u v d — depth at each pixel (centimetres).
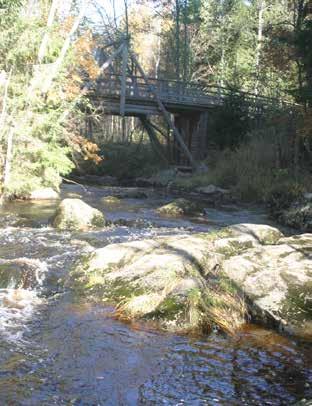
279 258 742
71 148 1903
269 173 1970
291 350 520
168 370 471
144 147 3359
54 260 821
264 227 977
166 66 4572
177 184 2266
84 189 1978
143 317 585
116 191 2056
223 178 2159
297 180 1759
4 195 1522
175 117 3077
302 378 462
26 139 1523
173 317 573
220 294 627
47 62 1639
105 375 459
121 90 2494
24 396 416
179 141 2652
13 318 586
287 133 2103
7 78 1462
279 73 3164
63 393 425
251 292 624
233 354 508
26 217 1273
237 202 1847
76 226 1141
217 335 553
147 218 1337
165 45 5003
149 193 2030
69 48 1744
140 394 428
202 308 586
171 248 780
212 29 4231
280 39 2231
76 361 483
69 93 1808
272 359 499
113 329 559
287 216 1401
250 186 1892
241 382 453
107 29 3578
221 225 1291
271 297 607
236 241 872
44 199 1642
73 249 906
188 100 2719
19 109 1519
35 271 741
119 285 662
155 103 2648
